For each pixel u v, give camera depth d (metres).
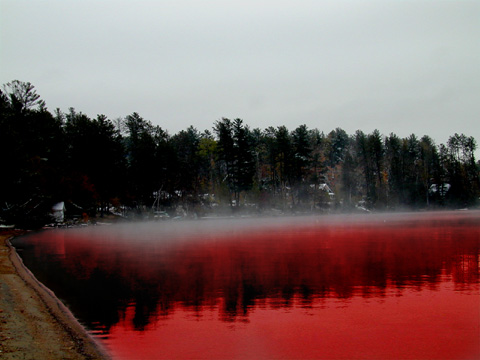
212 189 118.38
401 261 27.33
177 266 26.33
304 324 14.29
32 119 77.62
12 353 10.78
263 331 13.60
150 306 16.59
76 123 95.50
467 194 136.12
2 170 57.78
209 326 14.15
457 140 144.38
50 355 10.99
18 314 14.45
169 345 12.38
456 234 47.81
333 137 188.25
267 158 127.00
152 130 134.75
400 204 132.12
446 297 17.73
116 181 93.44
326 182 153.00
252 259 28.92
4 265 25.84
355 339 12.87
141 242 43.25
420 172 135.75
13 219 64.81
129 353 11.71
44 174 73.88
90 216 91.19
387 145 141.75
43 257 31.34
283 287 19.75
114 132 95.38
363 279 21.47
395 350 12.03
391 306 16.41
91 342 12.52
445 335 13.15
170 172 104.56
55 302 17.08
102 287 20.06
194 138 142.62
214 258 29.80
